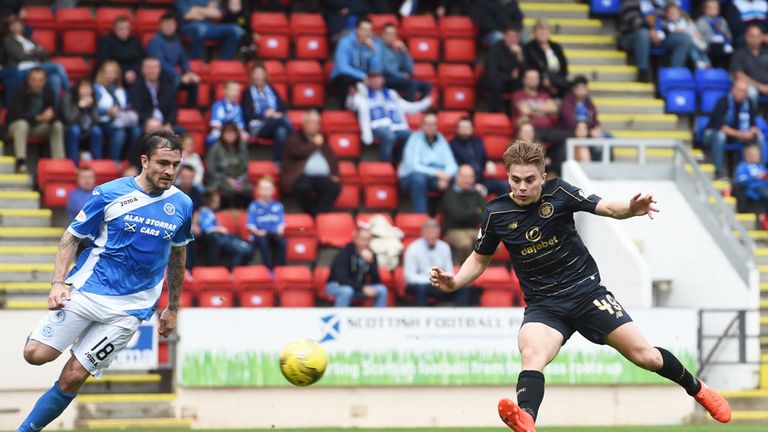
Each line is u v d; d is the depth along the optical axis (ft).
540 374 48.73
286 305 99.19
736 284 102.17
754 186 116.88
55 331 52.01
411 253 98.58
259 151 113.91
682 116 126.72
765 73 126.62
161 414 81.61
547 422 84.94
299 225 104.94
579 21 133.39
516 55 118.11
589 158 110.42
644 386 86.12
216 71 116.67
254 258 102.78
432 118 108.47
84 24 118.93
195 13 117.80
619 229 97.81
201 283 97.04
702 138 122.42
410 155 108.27
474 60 126.93
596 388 85.66
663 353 51.31
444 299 100.37
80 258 53.01
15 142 104.83
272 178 106.52
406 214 107.96
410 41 125.59
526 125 108.47
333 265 96.73
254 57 119.34
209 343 82.17
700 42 128.16
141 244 52.19
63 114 105.29
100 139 106.11
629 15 127.85
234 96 109.40
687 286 103.19
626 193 104.58
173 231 52.75
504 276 102.42
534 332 49.88
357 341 83.30
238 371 82.23
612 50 131.54
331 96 120.67
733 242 102.58
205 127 111.86
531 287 51.21
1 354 78.95
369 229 96.99
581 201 49.73
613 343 50.88
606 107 124.98
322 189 106.63
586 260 51.01
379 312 83.51
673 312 87.66
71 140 105.50
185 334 81.92
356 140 114.93
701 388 52.80
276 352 82.58
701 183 104.37
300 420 82.79
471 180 103.91
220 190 103.09
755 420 88.02
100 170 104.53
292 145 106.93
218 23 119.14
